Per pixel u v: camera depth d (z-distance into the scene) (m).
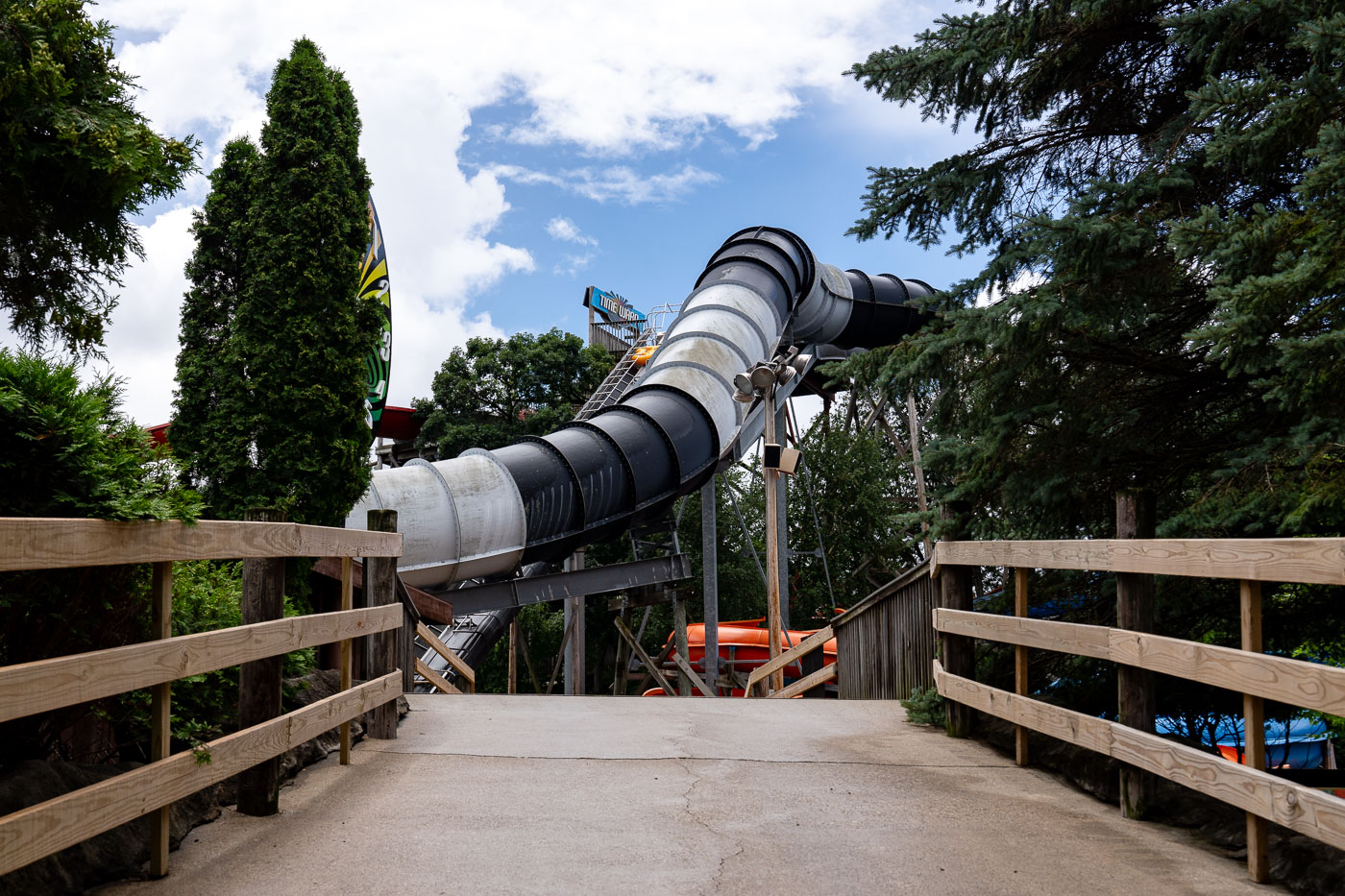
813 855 4.18
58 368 3.52
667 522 28.05
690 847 4.28
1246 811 3.87
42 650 3.84
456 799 5.08
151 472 3.88
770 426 18.69
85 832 3.05
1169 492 7.02
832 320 33.62
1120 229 6.29
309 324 10.53
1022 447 7.33
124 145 5.64
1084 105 8.30
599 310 51.56
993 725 6.89
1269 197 6.88
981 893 3.70
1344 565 3.23
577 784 5.50
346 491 10.85
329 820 4.60
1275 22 5.96
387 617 6.48
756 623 32.38
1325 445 5.09
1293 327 5.29
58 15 5.45
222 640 3.95
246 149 11.25
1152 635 4.47
